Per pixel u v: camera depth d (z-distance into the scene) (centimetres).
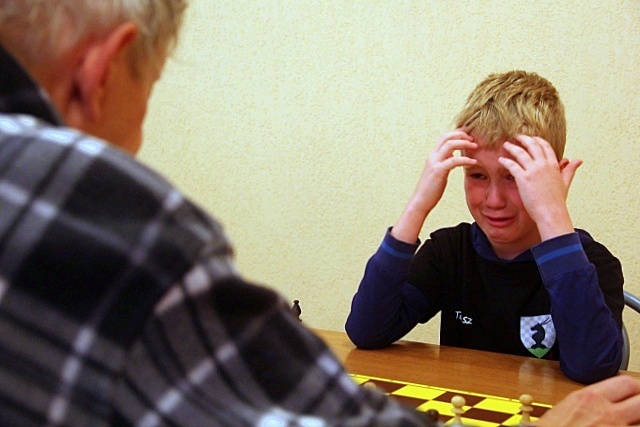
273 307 56
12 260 50
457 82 227
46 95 56
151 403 50
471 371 131
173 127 260
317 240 246
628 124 212
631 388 100
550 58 218
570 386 124
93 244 50
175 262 51
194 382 52
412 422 59
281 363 55
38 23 57
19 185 51
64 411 49
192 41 253
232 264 56
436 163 145
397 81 233
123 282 50
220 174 256
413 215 145
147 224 52
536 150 138
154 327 51
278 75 246
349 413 56
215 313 53
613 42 211
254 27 247
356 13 235
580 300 129
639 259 213
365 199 240
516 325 153
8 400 49
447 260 161
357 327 144
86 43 58
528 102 144
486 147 143
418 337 236
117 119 62
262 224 252
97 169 52
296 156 246
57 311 50
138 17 59
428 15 228
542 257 134
